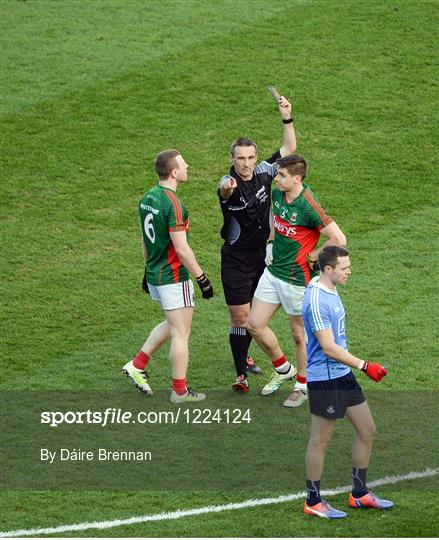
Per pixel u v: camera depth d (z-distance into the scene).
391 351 35.94
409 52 57.09
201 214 45.56
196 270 32.34
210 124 51.97
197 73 55.84
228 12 61.88
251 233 33.53
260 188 33.53
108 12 62.28
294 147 34.62
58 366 35.59
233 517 27.44
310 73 55.62
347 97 53.59
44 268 41.75
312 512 27.39
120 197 46.78
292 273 32.25
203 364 36.00
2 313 38.72
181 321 33.06
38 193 47.06
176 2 63.28
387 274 40.72
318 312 26.59
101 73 56.06
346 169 48.38
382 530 26.66
